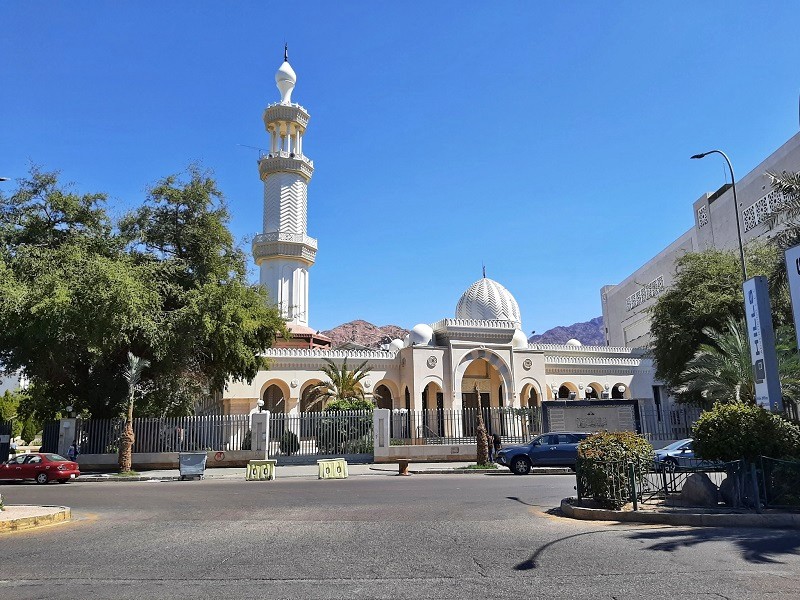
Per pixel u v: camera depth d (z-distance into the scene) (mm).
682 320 35281
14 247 30172
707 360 27422
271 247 54438
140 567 8070
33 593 6844
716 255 37375
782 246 23203
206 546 9453
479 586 6898
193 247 34594
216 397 46781
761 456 11547
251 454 31719
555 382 53500
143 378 33969
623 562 7961
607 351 57812
